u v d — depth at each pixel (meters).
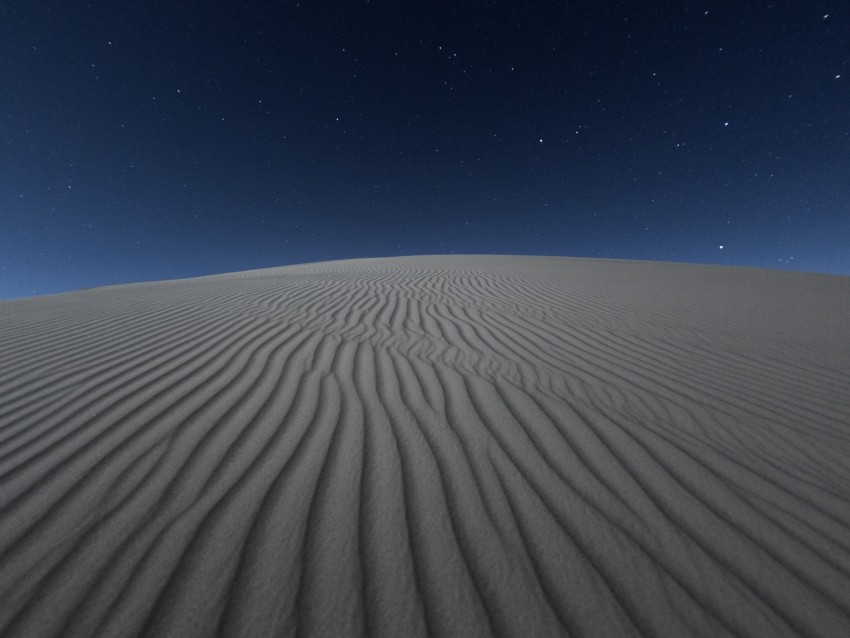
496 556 1.33
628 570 1.28
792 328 4.82
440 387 2.71
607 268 12.84
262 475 1.72
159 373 2.91
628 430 2.19
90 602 1.13
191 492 1.60
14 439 2.02
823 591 1.22
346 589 1.19
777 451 2.02
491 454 1.92
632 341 4.07
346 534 1.40
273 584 1.20
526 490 1.66
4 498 1.56
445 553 1.33
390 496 1.60
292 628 1.08
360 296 6.33
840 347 3.97
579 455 1.94
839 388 2.89
